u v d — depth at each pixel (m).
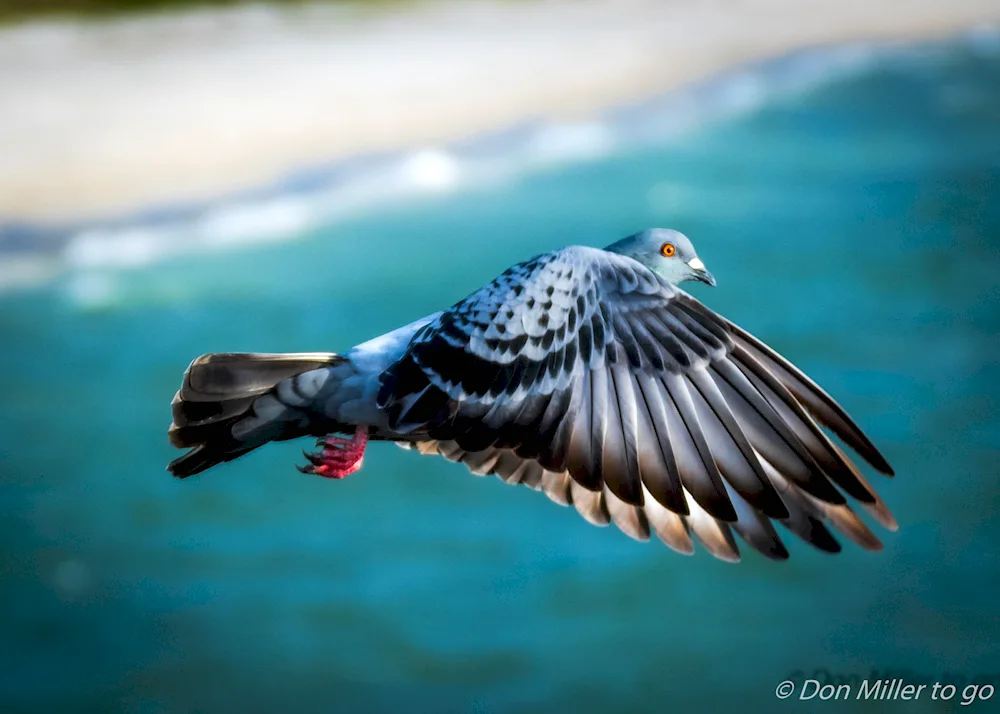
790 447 4.11
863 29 36.00
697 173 26.48
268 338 19.17
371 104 26.58
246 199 22.47
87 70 27.42
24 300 19.52
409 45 31.36
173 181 22.80
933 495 16.38
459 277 21.34
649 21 34.97
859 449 4.07
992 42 35.38
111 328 18.95
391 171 23.97
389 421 4.12
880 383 19.39
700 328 4.20
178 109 25.62
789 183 26.41
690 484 4.08
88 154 23.22
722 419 4.13
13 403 17.02
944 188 26.69
